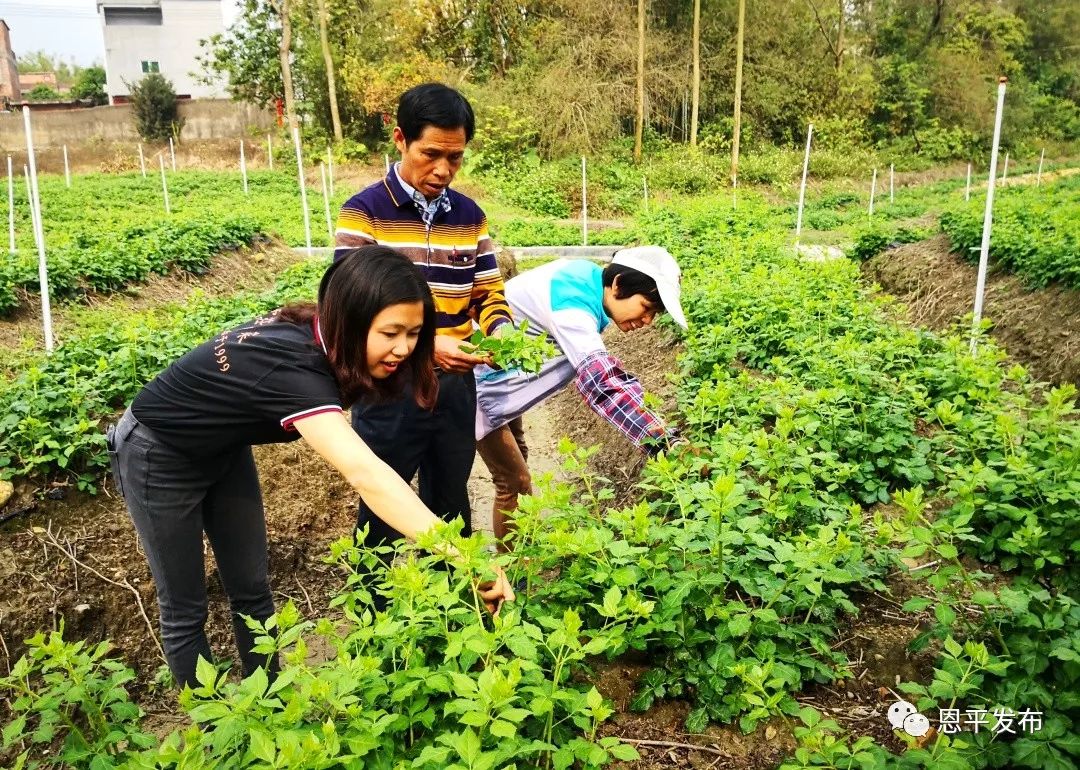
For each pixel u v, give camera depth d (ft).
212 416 8.07
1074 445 10.00
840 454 12.91
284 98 108.99
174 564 9.12
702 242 40.83
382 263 7.22
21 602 12.92
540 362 9.88
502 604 8.01
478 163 90.94
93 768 7.47
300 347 7.55
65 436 15.23
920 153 114.83
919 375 15.01
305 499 16.75
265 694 6.77
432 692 7.33
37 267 29.68
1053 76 139.74
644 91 99.25
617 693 8.64
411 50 101.65
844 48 120.16
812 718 7.28
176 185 84.89
